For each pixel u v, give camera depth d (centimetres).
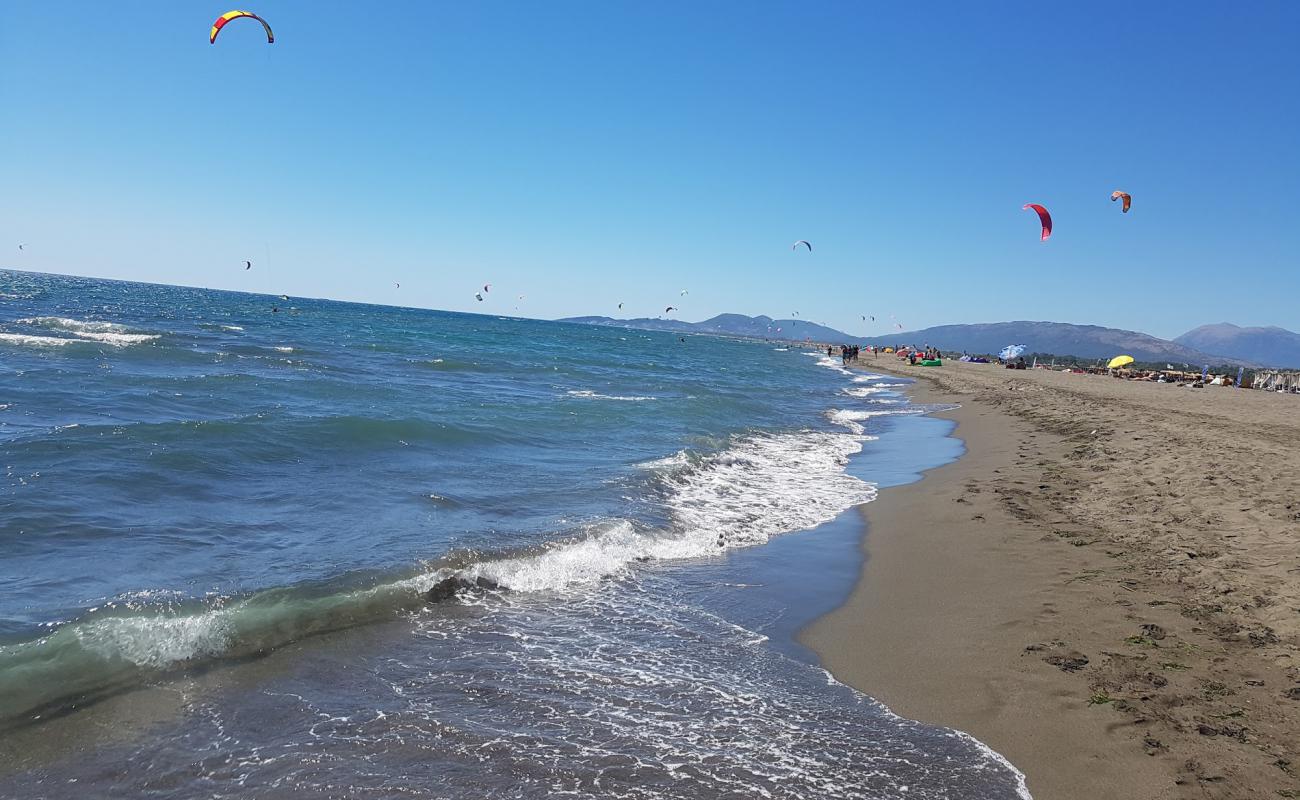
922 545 984
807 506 1223
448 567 780
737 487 1327
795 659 636
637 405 2331
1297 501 1046
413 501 1041
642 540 952
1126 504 1116
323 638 614
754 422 2250
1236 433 1853
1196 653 596
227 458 1185
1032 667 591
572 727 499
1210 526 952
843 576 876
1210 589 733
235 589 690
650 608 740
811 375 5628
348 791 417
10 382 1795
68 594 651
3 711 476
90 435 1227
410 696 531
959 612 733
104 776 423
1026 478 1391
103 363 2386
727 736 496
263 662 567
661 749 476
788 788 436
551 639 649
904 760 470
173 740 462
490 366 3644
